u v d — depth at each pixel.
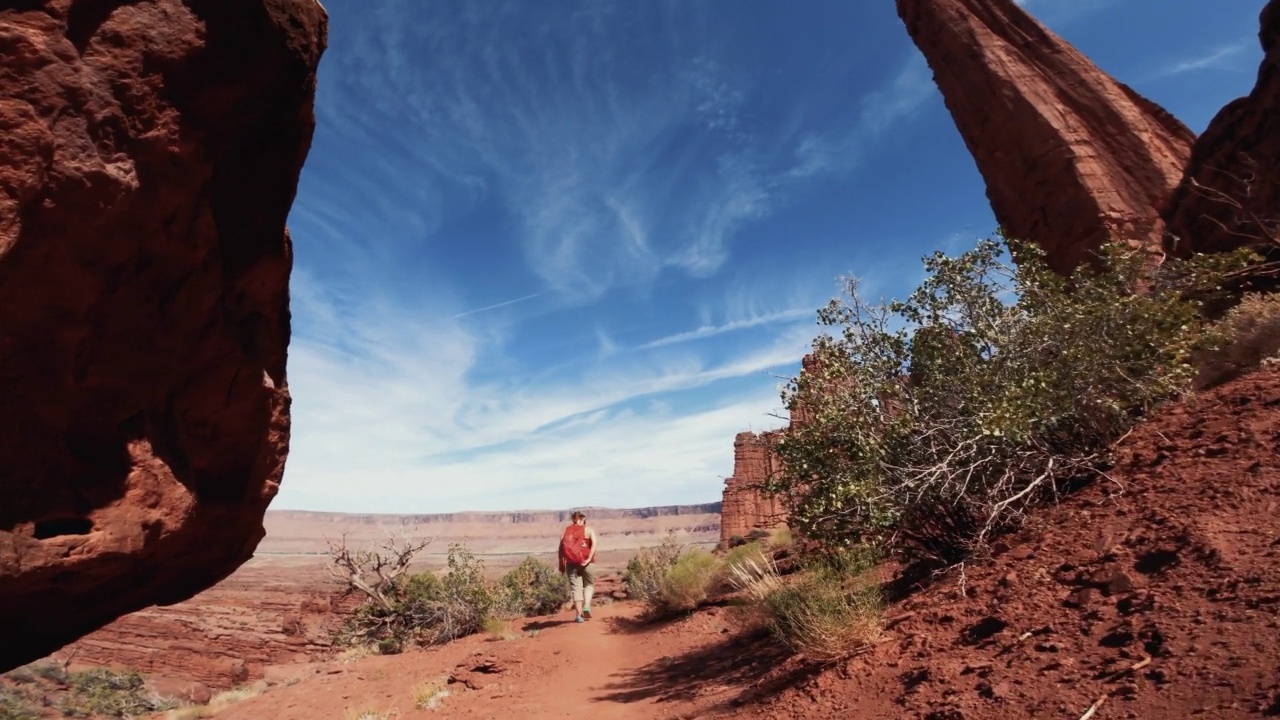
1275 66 13.32
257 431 6.48
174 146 4.58
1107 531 4.97
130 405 5.07
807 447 7.02
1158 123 20.27
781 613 6.46
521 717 6.98
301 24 5.25
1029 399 6.09
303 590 65.44
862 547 6.81
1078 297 7.22
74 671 34.22
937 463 6.38
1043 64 21.42
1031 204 20.48
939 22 24.06
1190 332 7.62
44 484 4.51
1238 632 3.30
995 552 5.66
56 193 3.94
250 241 5.64
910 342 7.38
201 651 45.06
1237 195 14.16
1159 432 6.31
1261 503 4.43
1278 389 6.11
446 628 15.65
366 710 8.77
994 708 3.54
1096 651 3.70
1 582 4.25
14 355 4.23
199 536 6.33
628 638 10.92
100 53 4.14
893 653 4.82
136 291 4.81
